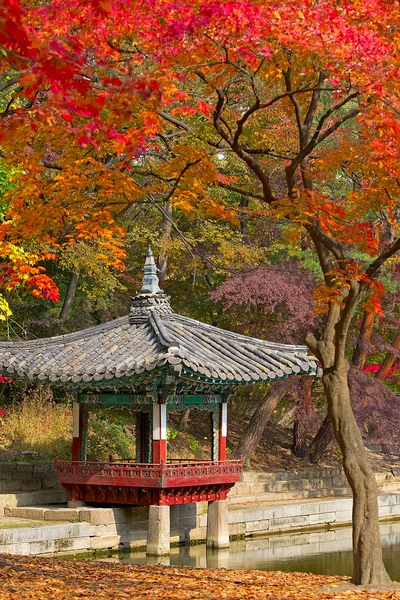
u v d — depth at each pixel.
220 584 12.77
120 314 33.41
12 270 16.98
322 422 32.97
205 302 31.45
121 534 19.80
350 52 10.98
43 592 11.23
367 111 11.67
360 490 12.59
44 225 13.77
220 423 20.75
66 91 7.52
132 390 19.67
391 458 34.69
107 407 20.20
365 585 12.39
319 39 10.93
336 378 12.66
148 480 18.98
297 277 28.48
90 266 25.56
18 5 7.15
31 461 24.64
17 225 13.55
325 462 32.91
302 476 30.09
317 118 20.58
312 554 20.28
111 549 19.52
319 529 25.23
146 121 11.22
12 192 13.38
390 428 28.70
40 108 7.79
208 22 10.81
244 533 23.02
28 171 14.41
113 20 11.27
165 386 19.16
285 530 24.33
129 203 13.73
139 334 20.58
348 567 18.38
